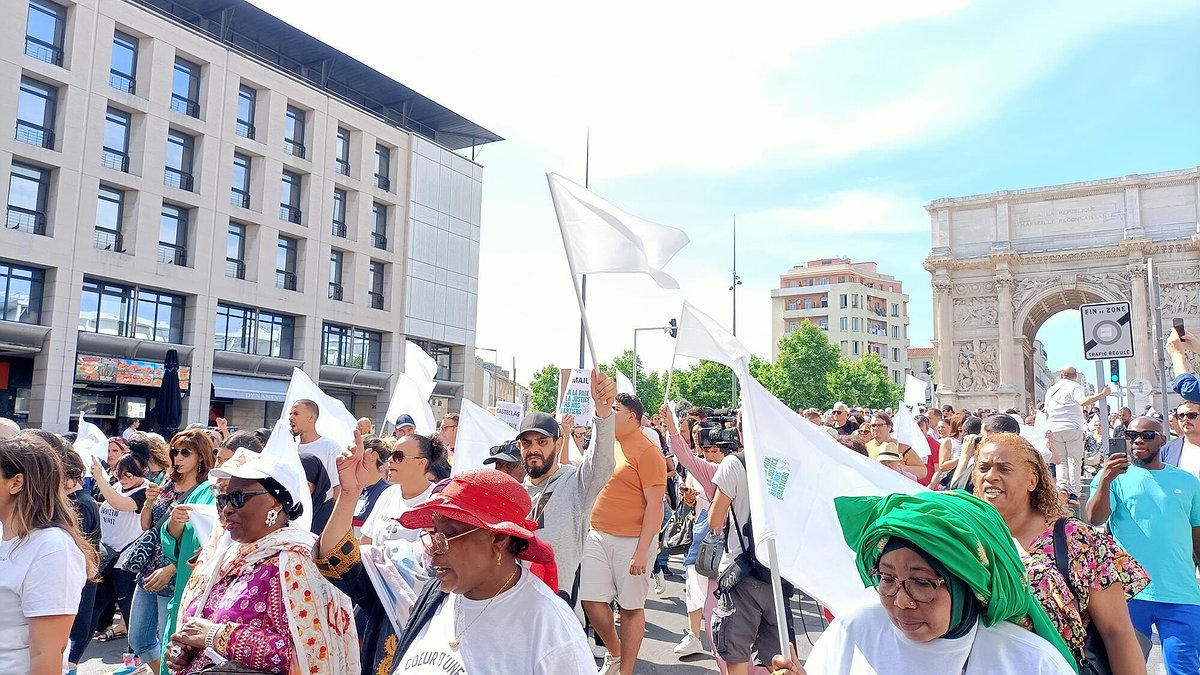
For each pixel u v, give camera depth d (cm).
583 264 471
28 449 369
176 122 3572
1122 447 567
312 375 4166
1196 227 5294
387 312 4616
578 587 685
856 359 12850
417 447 575
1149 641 418
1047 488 365
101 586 774
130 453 818
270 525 379
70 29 3206
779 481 389
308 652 353
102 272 3278
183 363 3584
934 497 248
